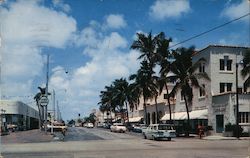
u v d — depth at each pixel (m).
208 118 52.38
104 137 47.50
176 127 51.41
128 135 54.19
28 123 101.44
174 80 51.53
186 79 50.06
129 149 26.33
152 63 65.56
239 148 26.98
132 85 73.38
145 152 23.64
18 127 78.12
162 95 84.44
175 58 51.12
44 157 20.80
